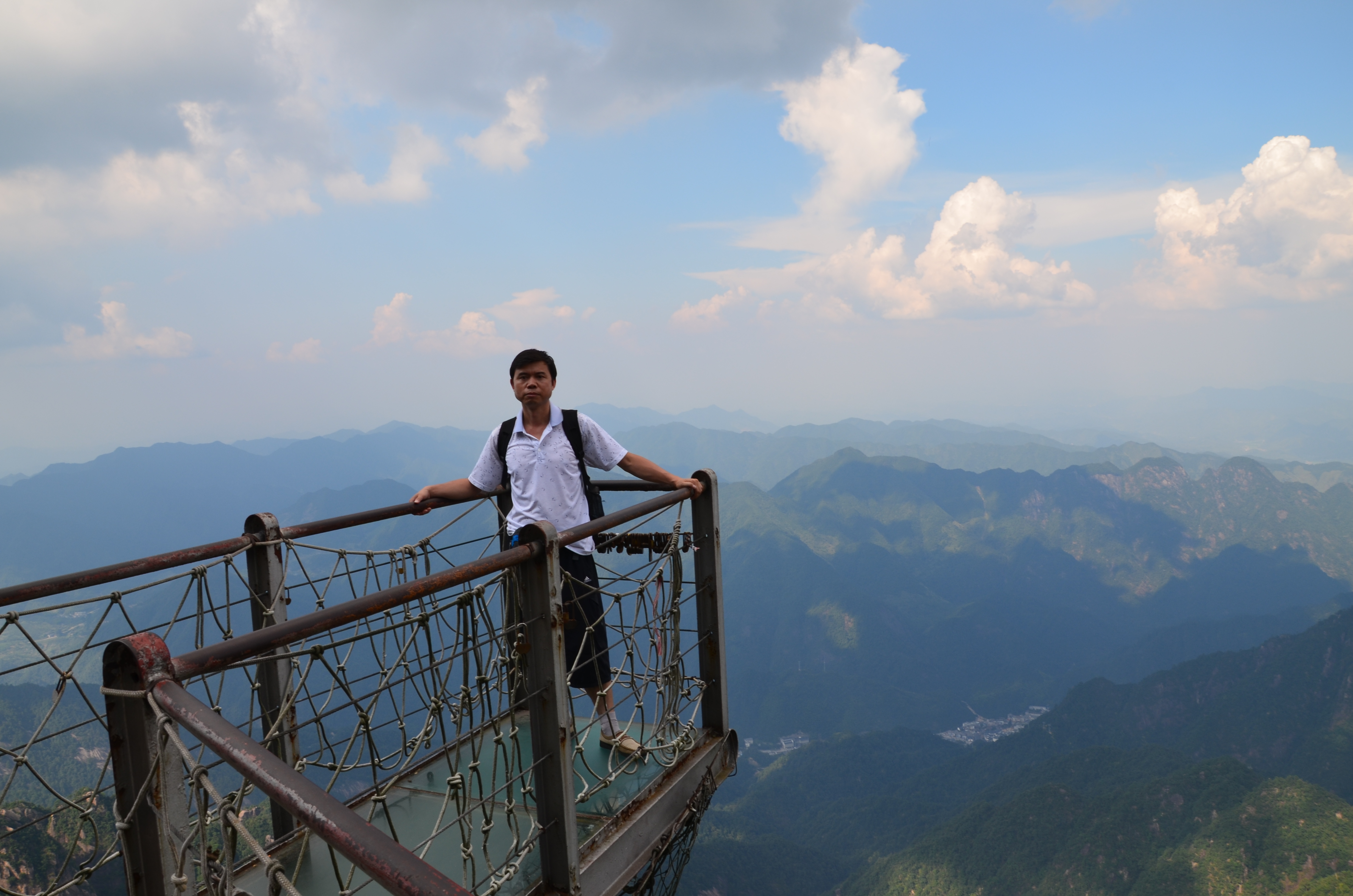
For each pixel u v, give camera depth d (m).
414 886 1.23
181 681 1.75
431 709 2.53
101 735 98.31
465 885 2.89
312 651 2.06
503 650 3.07
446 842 3.26
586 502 3.97
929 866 143.38
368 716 2.32
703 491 4.10
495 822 3.41
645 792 3.59
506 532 4.58
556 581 2.77
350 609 2.03
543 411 3.92
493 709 3.02
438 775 3.88
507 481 4.56
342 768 2.23
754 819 194.00
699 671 4.25
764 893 141.88
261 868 3.13
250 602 3.47
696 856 146.62
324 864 3.13
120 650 1.79
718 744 4.19
